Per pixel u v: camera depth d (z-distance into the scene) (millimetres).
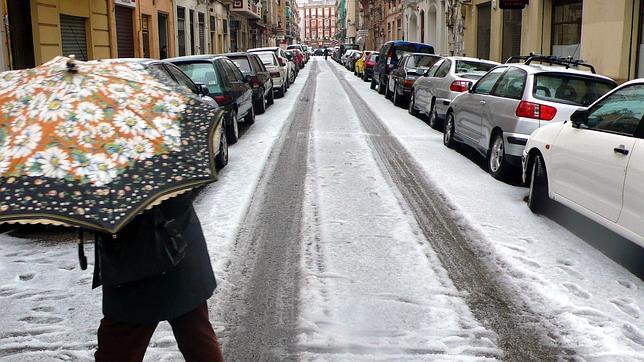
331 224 6324
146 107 2520
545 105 8000
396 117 16344
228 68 12359
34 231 6133
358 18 96250
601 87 8312
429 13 37688
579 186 5777
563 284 4777
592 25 15859
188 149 2469
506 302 4434
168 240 2496
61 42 15969
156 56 24906
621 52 14500
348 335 3924
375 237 5910
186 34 30125
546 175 6578
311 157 10094
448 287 4695
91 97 2451
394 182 8297
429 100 14500
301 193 7637
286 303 4418
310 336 3916
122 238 2459
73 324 4094
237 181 8250
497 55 24266
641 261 5312
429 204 7164
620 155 5102
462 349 3740
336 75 42000
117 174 2283
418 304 4387
